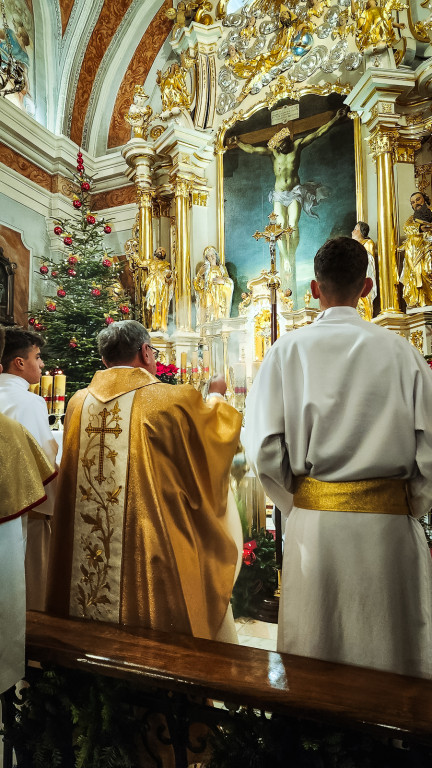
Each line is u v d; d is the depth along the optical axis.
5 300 9.50
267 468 1.66
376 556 1.49
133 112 10.59
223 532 2.13
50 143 10.76
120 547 2.01
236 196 10.19
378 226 8.45
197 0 10.55
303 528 1.60
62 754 1.69
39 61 10.80
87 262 8.38
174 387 2.12
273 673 1.36
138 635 1.67
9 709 1.76
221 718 1.48
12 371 2.81
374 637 1.46
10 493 1.56
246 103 10.27
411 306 8.01
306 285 9.30
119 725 1.61
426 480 1.51
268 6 10.08
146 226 10.59
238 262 10.02
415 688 1.28
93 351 7.62
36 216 10.46
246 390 8.23
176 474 2.06
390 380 1.54
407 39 8.50
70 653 1.54
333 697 1.23
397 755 1.29
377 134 8.51
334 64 9.39
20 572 1.56
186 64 10.51
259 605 4.18
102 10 11.08
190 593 1.96
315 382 1.59
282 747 1.39
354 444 1.53
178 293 10.08
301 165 9.56
